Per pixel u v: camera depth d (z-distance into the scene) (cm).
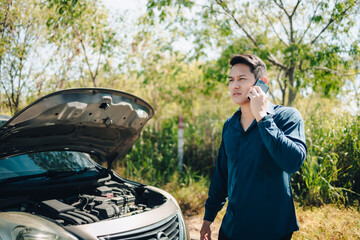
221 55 663
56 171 289
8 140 237
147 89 760
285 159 146
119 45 613
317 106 570
